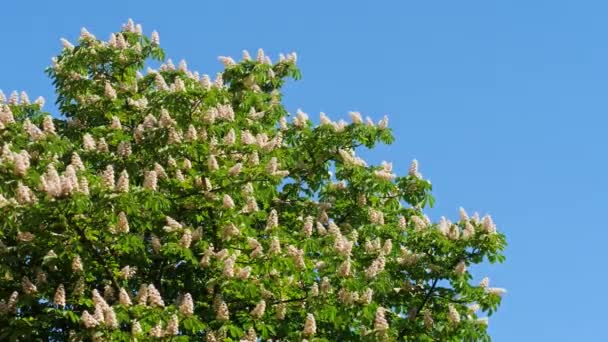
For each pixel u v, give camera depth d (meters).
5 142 16.47
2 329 15.19
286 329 16.39
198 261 16.58
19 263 16.28
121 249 16.08
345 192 19.70
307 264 16.94
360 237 19.09
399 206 20.45
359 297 16.23
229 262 15.81
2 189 14.77
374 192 19.70
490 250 17.59
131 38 21.27
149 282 17.27
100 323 14.28
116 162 17.42
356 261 17.72
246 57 22.02
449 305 17.28
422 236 18.03
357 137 20.22
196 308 16.83
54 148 16.64
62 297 14.95
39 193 14.78
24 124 16.98
